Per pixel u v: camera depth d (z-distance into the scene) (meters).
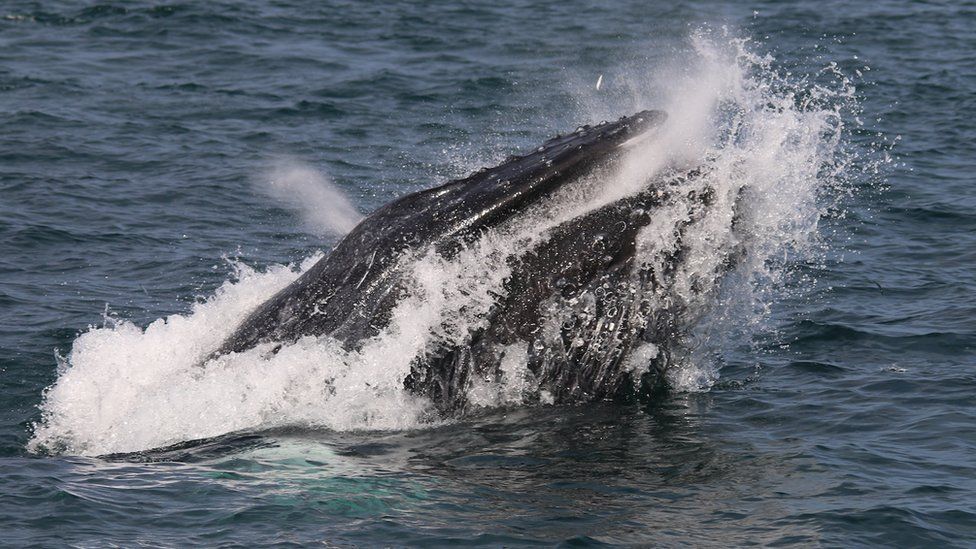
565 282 49.41
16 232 83.00
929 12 179.50
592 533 41.09
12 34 158.00
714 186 49.56
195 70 142.38
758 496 44.19
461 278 49.50
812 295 70.56
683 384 55.56
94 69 141.62
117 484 45.19
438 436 49.78
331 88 133.75
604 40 160.38
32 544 39.91
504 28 169.50
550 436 49.59
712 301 52.81
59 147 107.88
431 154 108.31
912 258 78.56
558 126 117.81
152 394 53.03
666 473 46.34
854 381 56.75
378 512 42.66
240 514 42.38
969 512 42.75
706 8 183.75
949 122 118.94
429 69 143.25
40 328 64.94
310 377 51.22
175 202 92.94
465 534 40.94
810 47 154.50
